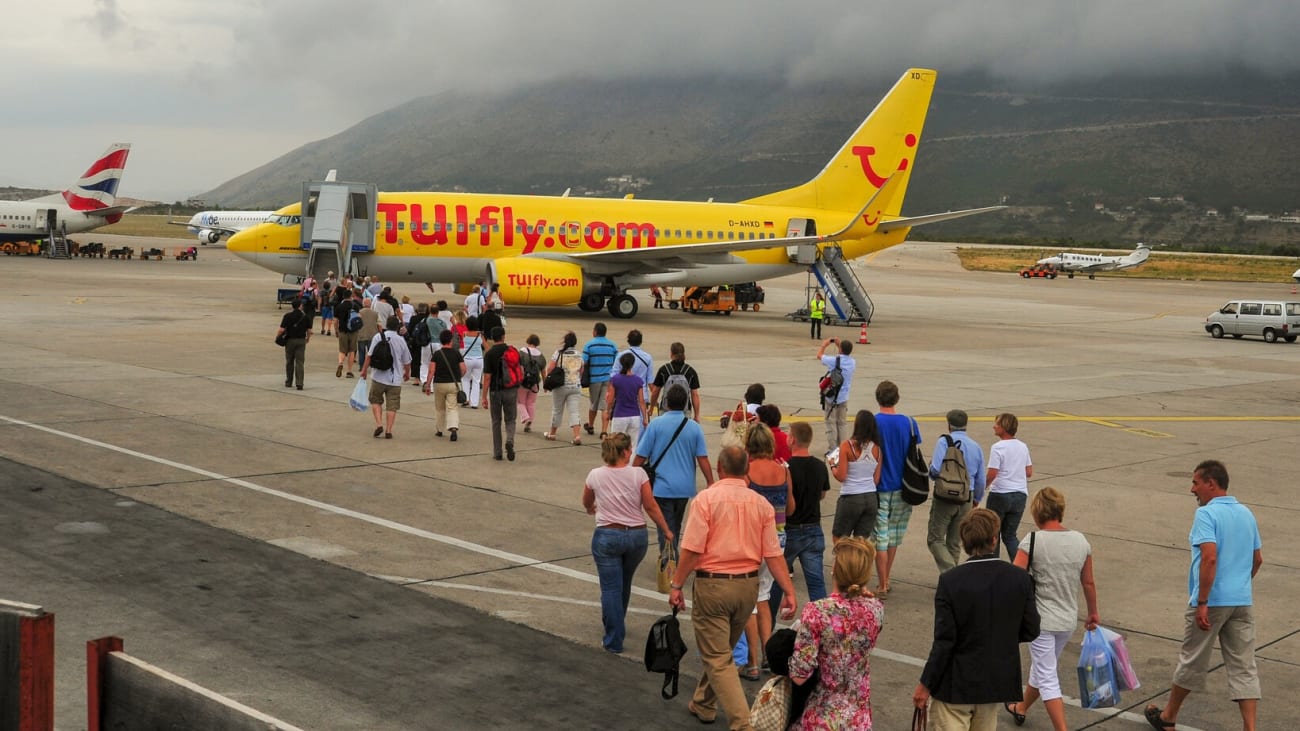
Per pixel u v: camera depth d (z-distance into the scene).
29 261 81.19
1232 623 9.30
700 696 9.19
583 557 13.66
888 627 11.77
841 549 7.66
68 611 10.62
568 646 10.66
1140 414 27.61
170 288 58.00
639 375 19.61
